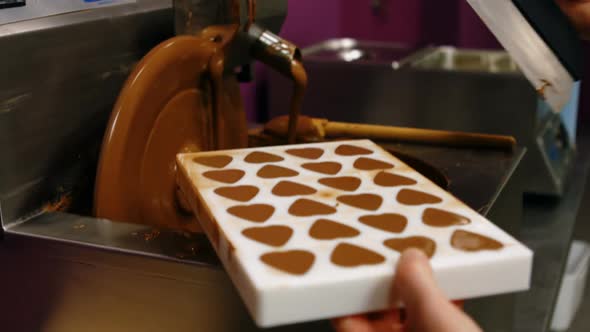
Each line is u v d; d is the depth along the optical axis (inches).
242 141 27.6
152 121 21.3
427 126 44.3
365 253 14.1
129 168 20.3
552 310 29.1
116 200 19.7
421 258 13.2
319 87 46.6
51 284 18.2
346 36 64.7
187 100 23.2
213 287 16.5
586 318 31.1
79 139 21.1
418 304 12.4
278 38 25.2
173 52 21.5
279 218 15.6
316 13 57.0
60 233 18.1
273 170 18.5
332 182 17.8
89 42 20.9
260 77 48.4
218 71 23.7
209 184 17.5
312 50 51.9
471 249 14.3
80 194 21.5
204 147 24.7
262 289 12.7
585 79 60.8
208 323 16.7
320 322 15.8
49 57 19.5
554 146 45.0
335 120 46.7
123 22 22.2
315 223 15.4
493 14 20.1
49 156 20.0
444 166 24.4
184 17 24.0
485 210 20.6
